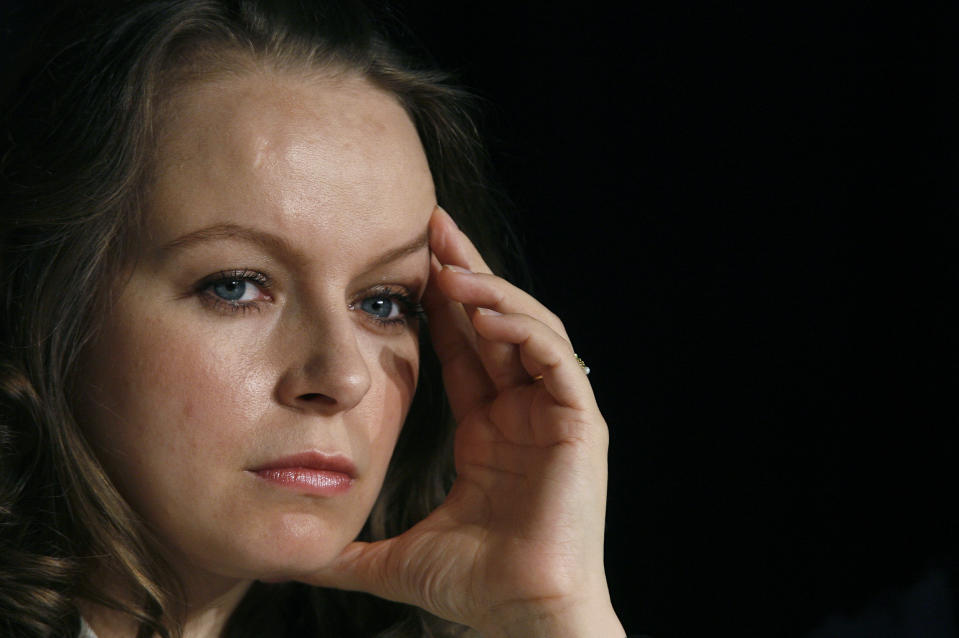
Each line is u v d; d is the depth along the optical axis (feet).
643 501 25.43
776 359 24.34
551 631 13.75
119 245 12.34
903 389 23.49
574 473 14.11
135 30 12.76
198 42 12.87
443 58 25.76
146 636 13.01
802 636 23.95
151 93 12.51
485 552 14.35
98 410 12.45
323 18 13.64
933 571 23.22
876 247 23.68
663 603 25.12
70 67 13.09
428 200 14.10
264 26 13.12
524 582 13.87
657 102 25.18
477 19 25.88
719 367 24.79
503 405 14.85
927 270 23.32
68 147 12.66
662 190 25.21
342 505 13.12
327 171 12.63
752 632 24.31
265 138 12.44
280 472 12.57
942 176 23.12
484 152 16.81
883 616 23.45
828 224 23.94
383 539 16.72
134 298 12.25
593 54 25.59
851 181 23.80
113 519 12.48
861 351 23.80
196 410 12.19
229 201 12.15
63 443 12.46
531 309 14.47
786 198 24.22
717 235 24.81
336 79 13.41
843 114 23.76
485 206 16.97
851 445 23.80
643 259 25.40
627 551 25.48
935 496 23.26
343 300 12.80
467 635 16.56
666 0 25.04
